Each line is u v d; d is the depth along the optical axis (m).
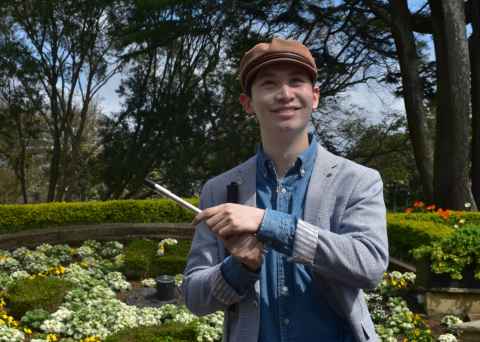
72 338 4.97
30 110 21.88
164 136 18.81
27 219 9.43
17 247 8.89
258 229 1.39
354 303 1.48
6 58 20.36
